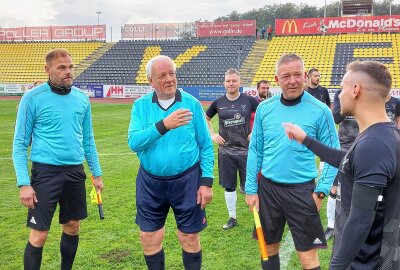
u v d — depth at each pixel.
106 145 12.00
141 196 3.41
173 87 3.21
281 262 4.27
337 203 2.26
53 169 3.52
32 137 3.58
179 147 3.26
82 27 38.88
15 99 28.08
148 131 3.07
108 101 27.86
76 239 3.89
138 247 4.68
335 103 5.04
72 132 3.61
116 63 34.75
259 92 6.59
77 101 3.68
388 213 1.94
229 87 5.48
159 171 3.28
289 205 3.21
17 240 4.94
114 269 4.13
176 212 3.39
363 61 2.10
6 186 7.50
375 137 1.92
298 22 33.38
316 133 3.21
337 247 2.21
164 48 35.81
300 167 3.18
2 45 38.94
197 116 3.34
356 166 1.94
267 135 3.29
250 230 5.23
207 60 33.19
